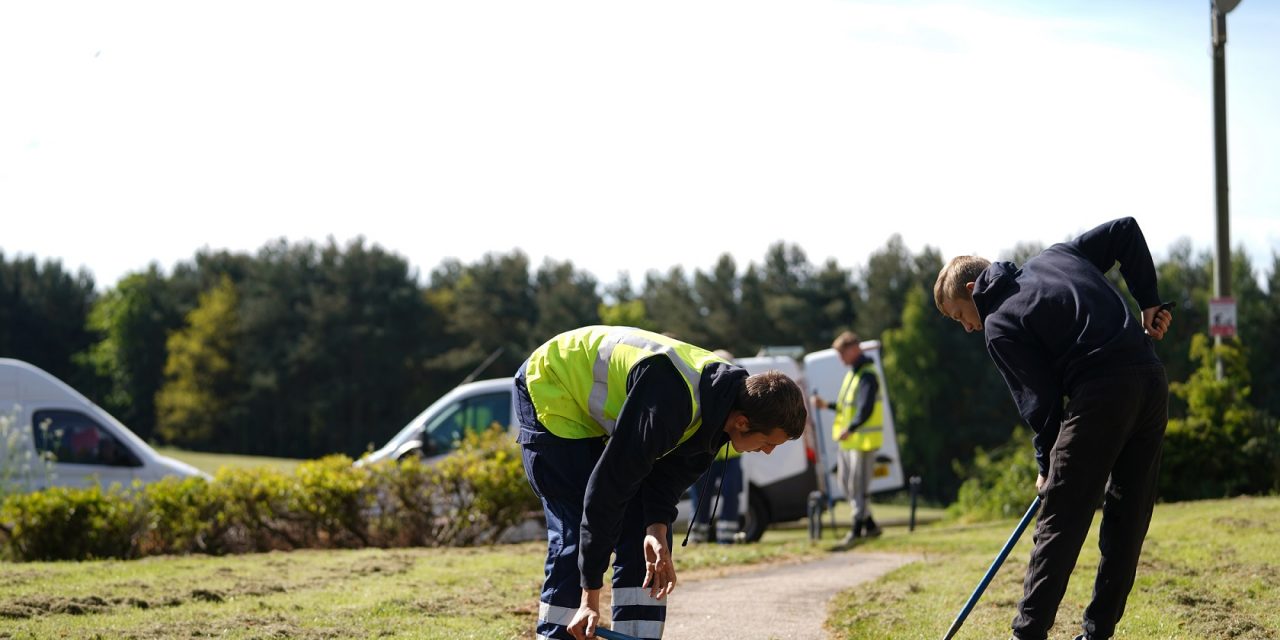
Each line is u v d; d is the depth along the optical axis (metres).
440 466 12.43
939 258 66.31
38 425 14.80
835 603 7.56
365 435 68.69
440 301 72.50
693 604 7.66
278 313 70.94
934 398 61.06
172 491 11.52
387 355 68.88
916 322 60.84
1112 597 4.90
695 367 4.23
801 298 67.75
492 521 12.49
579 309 70.38
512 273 71.88
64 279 81.94
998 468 18.64
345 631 6.07
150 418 77.12
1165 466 15.13
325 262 72.19
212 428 70.56
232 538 11.92
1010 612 6.47
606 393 4.34
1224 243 16.20
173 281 79.94
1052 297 4.70
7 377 14.83
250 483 11.87
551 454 4.48
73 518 10.95
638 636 4.39
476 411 15.37
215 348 72.00
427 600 7.18
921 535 13.08
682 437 4.25
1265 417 15.43
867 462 12.88
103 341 80.25
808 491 16.11
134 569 8.70
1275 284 61.66
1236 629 5.80
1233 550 8.73
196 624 6.18
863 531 14.23
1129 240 5.15
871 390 12.90
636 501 4.52
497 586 7.98
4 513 10.95
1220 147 16.23
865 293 68.12
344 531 12.23
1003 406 60.81
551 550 4.47
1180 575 7.62
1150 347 4.70
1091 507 4.63
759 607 7.47
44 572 8.35
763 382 4.18
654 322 70.94
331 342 68.44
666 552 4.37
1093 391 4.57
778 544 12.57
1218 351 16.02
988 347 4.84
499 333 69.81
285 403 69.31
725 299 68.25
